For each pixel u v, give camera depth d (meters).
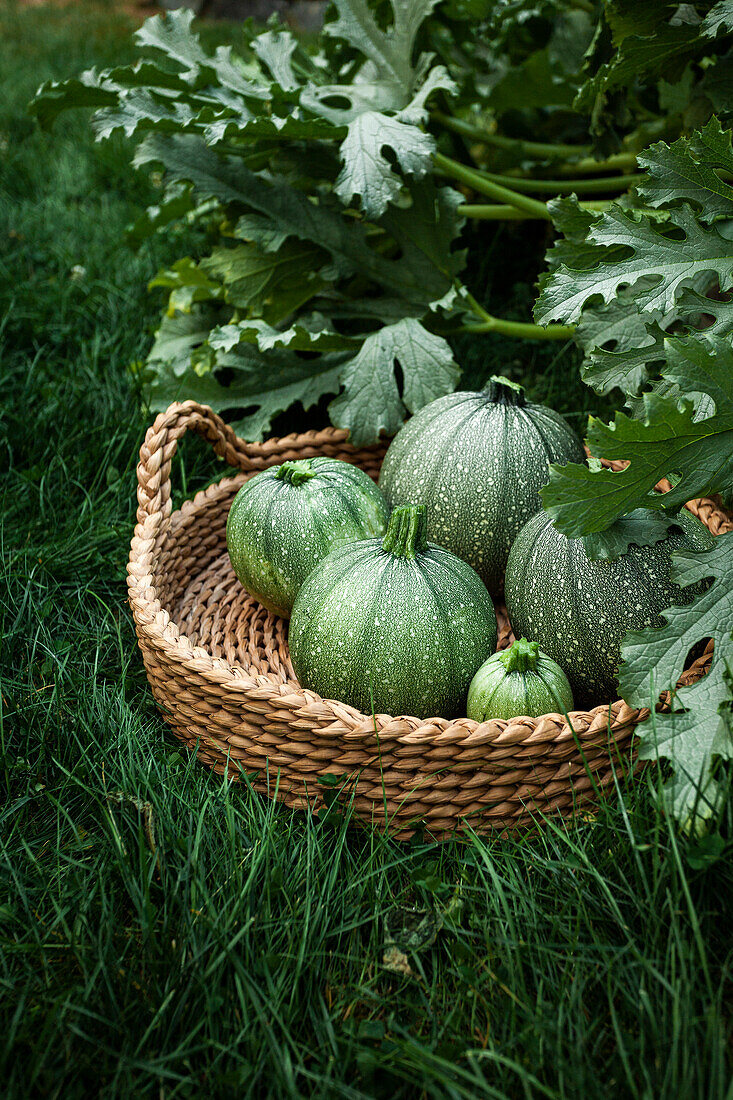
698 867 1.52
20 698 2.19
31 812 1.96
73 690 2.19
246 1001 1.51
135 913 1.69
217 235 3.83
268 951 1.57
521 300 3.84
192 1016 1.49
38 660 2.36
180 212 3.59
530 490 2.32
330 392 3.07
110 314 3.83
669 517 1.98
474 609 2.01
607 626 1.97
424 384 2.78
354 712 1.75
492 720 1.73
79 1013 1.49
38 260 4.22
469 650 1.97
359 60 3.56
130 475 3.00
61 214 4.67
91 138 5.42
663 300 2.12
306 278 3.19
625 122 3.04
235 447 2.65
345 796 1.83
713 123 2.02
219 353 2.99
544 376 3.36
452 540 2.36
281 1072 1.39
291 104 2.97
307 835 1.77
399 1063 1.42
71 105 3.04
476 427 2.34
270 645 2.47
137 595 2.06
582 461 2.45
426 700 1.94
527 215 3.45
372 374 2.81
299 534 2.25
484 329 3.11
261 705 1.78
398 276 3.16
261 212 3.12
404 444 2.46
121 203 4.84
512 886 1.66
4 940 1.59
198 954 1.53
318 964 1.57
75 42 7.94
